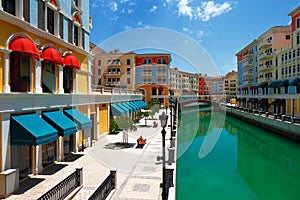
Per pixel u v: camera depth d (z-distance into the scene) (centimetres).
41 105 1120
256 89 5291
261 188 1234
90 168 1153
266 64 4744
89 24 1864
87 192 860
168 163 1180
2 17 887
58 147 1270
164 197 720
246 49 6094
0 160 860
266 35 4775
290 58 3753
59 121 1169
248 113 4025
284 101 3856
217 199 1089
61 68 1340
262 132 3206
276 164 1709
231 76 9131
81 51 1600
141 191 880
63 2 1359
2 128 873
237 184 1277
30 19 1067
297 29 3544
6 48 914
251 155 1969
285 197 1133
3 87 905
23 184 942
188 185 1247
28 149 1042
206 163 1642
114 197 828
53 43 1265
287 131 2538
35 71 1095
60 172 1092
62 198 762
